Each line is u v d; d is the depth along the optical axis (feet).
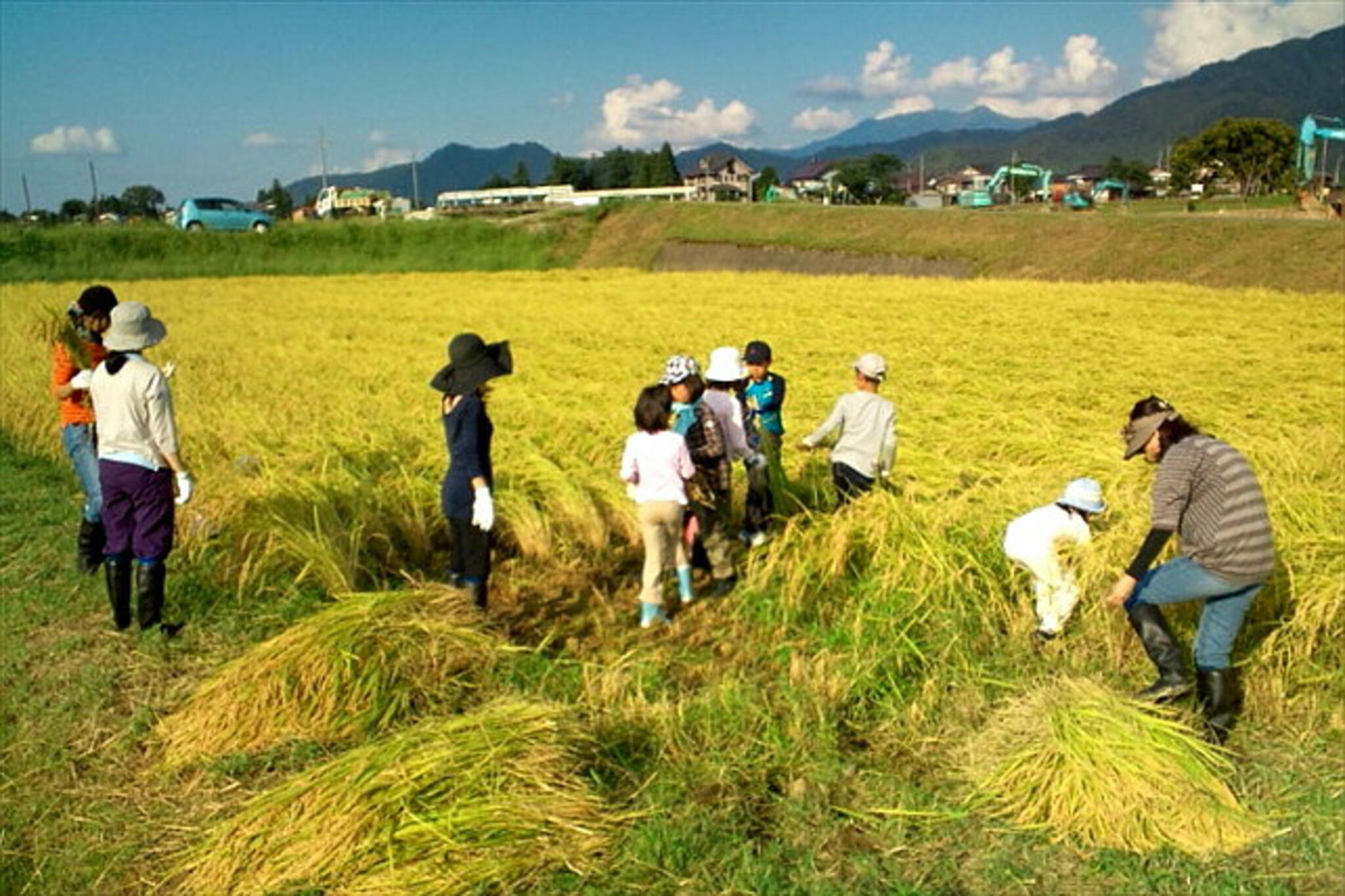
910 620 19.60
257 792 15.19
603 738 16.16
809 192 379.55
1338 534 20.77
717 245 172.65
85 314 22.65
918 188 497.46
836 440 27.20
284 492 26.40
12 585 23.85
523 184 421.59
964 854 13.48
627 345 65.31
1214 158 268.62
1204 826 13.50
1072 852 13.39
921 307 85.97
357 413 40.91
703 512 23.26
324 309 96.68
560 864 13.05
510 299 104.63
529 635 22.02
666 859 13.15
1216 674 15.93
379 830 13.15
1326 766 15.33
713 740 16.15
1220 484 15.47
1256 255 114.62
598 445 35.22
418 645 18.33
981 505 23.89
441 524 28.35
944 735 16.69
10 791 15.28
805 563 21.54
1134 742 14.10
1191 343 60.85
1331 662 18.06
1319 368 51.19
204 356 59.31
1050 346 60.54
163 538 20.88
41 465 36.32
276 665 17.10
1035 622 19.84
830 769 15.40
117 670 19.20
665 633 21.67
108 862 13.53
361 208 278.05
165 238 172.76
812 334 68.18
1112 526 22.22
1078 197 234.58
